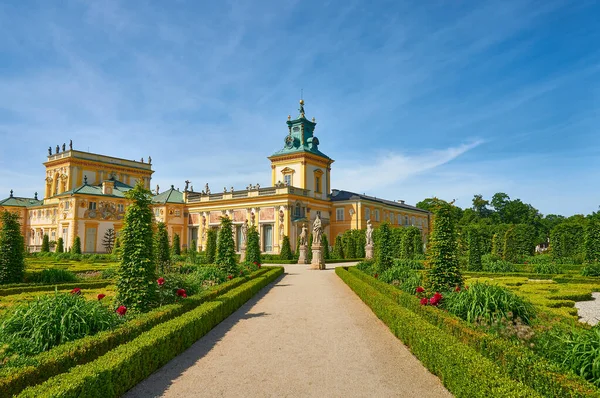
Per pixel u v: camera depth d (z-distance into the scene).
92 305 9.01
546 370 5.83
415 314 10.45
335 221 63.81
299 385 7.47
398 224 76.19
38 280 20.33
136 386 7.41
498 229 47.47
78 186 66.88
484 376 5.63
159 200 66.00
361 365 8.58
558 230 38.44
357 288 18.41
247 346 10.07
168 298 12.85
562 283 21.17
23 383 5.78
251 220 57.25
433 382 7.58
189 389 7.29
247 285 18.39
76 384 5.52
